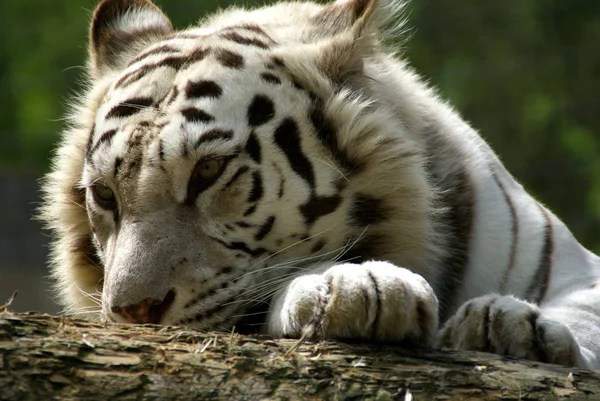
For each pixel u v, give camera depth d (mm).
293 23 8734
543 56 25312
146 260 7094
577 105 24984
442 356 5926
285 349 5770
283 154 7582
